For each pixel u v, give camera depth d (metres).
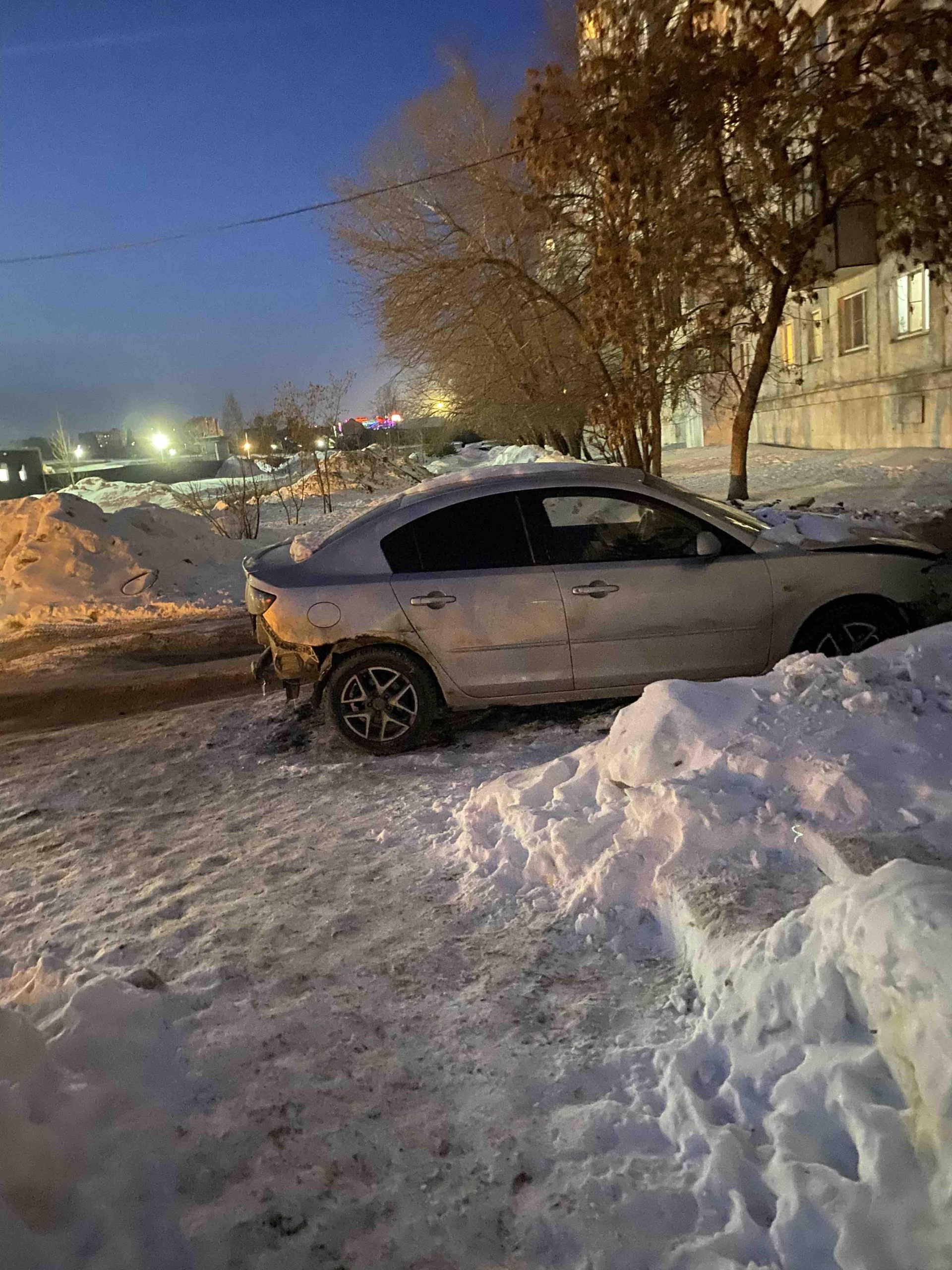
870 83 15.69
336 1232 2.29
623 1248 2.17
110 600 13.23
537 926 3.68
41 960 3.64
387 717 6.08
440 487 6.32
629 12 17.03
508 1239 2.25
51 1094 2.56
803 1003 2.62
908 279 21.56
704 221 16.67
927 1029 2.22
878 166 16.02
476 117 22.62
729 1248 2.11
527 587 6.02
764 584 6.03
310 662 6.09
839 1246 2.02
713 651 6.08
